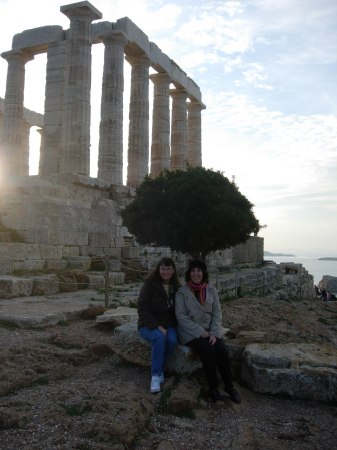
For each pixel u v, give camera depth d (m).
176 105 35.38
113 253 20.25
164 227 15.91
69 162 23.66
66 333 8.59
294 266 35.78
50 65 27.30
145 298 6.22
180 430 4.77
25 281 12.84
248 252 34.94
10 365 6.12
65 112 24.12
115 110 25.92
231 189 16.28
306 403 5.73
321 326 14.39
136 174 28.61
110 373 6.46
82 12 24.48
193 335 5.90
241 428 4.91
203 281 6.36
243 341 7.09
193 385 5.93
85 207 19.11
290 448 4.51
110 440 4.20
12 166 27.98
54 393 5.36
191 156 38.25
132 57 29.12
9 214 17.38
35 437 4.21
